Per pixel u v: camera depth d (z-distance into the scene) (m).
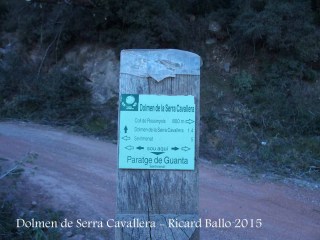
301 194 8.20
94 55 15.56
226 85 14.65
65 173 8.22
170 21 15.02
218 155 10.81
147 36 14.75
